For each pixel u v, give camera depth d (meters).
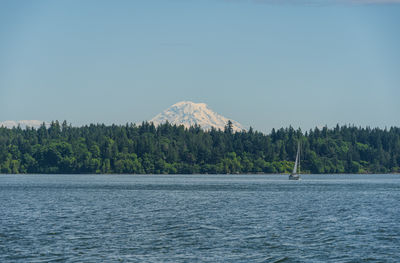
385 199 130.00
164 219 85.94
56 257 55.91
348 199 130.12
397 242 64.56
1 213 94.12
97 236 68.12
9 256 56.25
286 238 67.19
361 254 58.09
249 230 73.69
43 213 94.44
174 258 55.88
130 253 58.06
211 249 60.31
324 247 61.59
